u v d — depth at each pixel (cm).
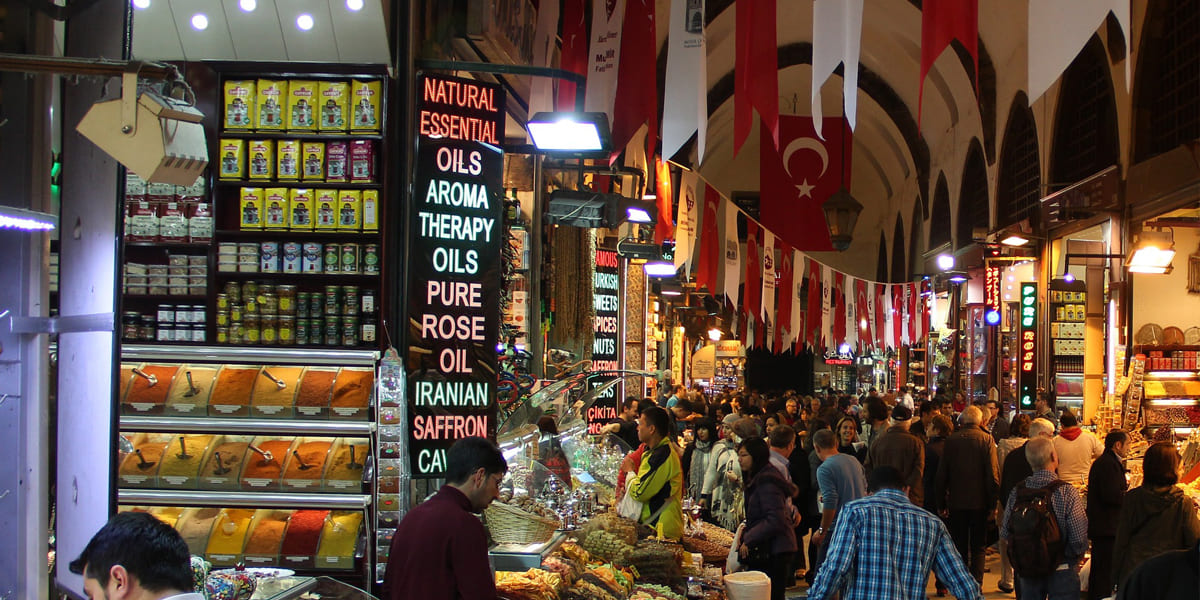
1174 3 1148
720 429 1291
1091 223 1345
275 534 463
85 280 292
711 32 2116
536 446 617
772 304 1469
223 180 510
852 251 3097
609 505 664
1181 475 929
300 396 480
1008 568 841
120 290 281
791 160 2253
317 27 527
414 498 571
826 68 407
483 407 510
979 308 1794
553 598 432
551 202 828
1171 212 1158
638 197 984
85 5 292
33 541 286
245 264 512
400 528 343
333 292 511
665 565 548
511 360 774
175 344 508
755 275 1468
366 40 530
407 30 540
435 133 511
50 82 290
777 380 4106
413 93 547
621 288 1340
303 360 498
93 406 289
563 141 594
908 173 2652
